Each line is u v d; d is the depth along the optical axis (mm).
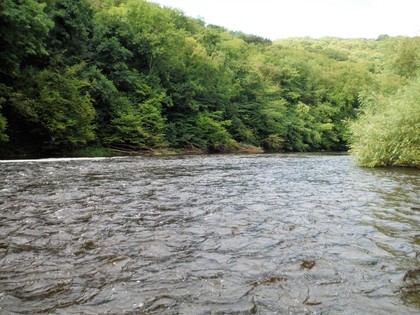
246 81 53531
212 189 9867
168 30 43312
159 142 37031
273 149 55281
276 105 54594
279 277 3734
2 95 23172
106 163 19234
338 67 75062
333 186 10711
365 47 123500
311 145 59812
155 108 36500
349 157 30766
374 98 20734
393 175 14188
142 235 5258
